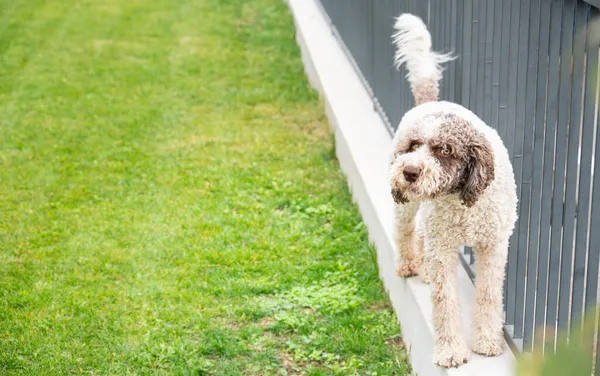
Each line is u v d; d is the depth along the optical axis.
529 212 3.59
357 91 8.09
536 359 1.90
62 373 4.34
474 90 4.55
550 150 3.36
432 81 4.56
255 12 13.00
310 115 8.67
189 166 7.34
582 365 1.85
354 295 5.13
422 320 4.16
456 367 3.70
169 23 12.46
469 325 4.01
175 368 4.37
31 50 11.20
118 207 6.54
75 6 13.43
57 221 6.29
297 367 4.42
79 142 8.00
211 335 4.66
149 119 8.64
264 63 10.59
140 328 4.75
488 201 3.50
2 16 12.82
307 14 11.50
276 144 7.86
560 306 3.22
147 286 5.25
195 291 5.17
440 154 3.34
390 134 6.69
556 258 3.31
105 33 11.97
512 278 3.88
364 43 7.97
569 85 3.14
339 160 7.38
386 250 5.09
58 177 7.17
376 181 5.88
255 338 4.66
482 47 4.36
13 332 4.75
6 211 6.50
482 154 3.31
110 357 4.48
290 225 6.13
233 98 9.27
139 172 7.25
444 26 5.18
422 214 3.80
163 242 5.88
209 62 10.64
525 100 3.64
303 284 5.27
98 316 4.89
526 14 3.66
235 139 8.03
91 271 5.48
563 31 3.16
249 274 5.41
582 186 2.99
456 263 3.75
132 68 10.43
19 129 8.38
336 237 5.94
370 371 4.34
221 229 6.09
